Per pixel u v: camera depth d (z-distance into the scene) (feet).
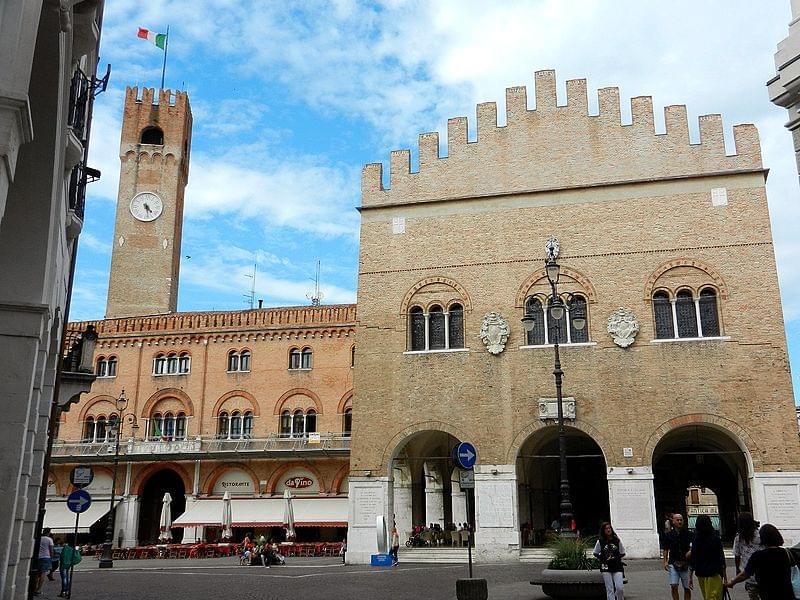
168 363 200.13
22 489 53.11
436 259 127.75
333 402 188.34
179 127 245.86
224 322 199.11
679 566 54.49
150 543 192.24
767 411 109.19
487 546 114.32
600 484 151.33
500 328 121.39
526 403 117.70
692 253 117.70
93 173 71.41
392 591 77.41
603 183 123.34
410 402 122.52
